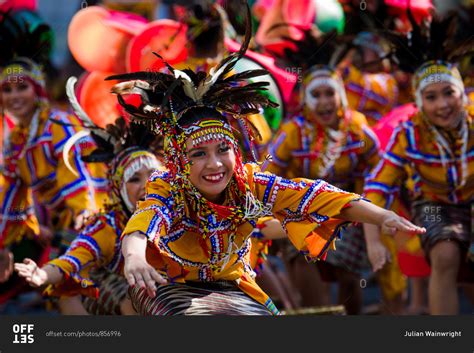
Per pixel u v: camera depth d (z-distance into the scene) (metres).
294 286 6.39
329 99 6.06
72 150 5.79
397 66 5.72
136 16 6.79
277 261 7.55
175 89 3.97
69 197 5.76
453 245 5.36
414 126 5.56
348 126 6.09
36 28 6.13
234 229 4.02
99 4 7.27
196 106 3.96
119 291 5.02
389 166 5.61
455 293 5.36
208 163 3.88
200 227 3.99
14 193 6.13
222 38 6.12
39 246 6.22
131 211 5.02
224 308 4.01
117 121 5.12
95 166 5.96
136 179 4.98
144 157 5.00
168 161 3.97
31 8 6.90
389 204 5.59
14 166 6.08
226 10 6.35
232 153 3.92
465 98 5.50
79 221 5.59
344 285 6.00
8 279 6.10
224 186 3.92
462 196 5.55
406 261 6.04
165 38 6.14
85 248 4.97
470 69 5.99
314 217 4.00
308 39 6.27
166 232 3.87
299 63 6.25
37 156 5.99
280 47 6.37
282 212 4.09
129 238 3.73
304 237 4.02
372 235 5.21
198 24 6.11
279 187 4.04
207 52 6.11
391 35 5.68
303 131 6.12
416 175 5.63
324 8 6.70
